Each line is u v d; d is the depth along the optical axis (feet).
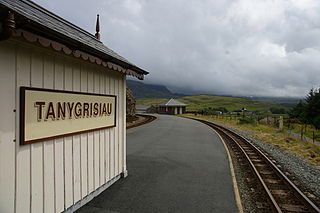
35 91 9.86
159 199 14.85
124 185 17.08
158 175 19.79
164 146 33.71
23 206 9.46
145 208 13.56
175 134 48.29
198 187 17.19
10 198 8.91
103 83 15.37
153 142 37.01
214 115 154.40
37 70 10.03
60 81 11.41
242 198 15.66
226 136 49.16
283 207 14.30
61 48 9.78
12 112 8.91
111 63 13.94
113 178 17.35
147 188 16.67
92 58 11.98
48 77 10.65
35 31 8.50
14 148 9.03
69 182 12.19
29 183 9.73
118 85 17.49
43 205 10.48
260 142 43.39
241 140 43.19
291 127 79.87
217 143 38.22
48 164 10.75
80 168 13.11
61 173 11.60
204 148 33.09
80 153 13.10
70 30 13.35
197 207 13.88
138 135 45.06
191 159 25.98
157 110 219.20
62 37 9.46
